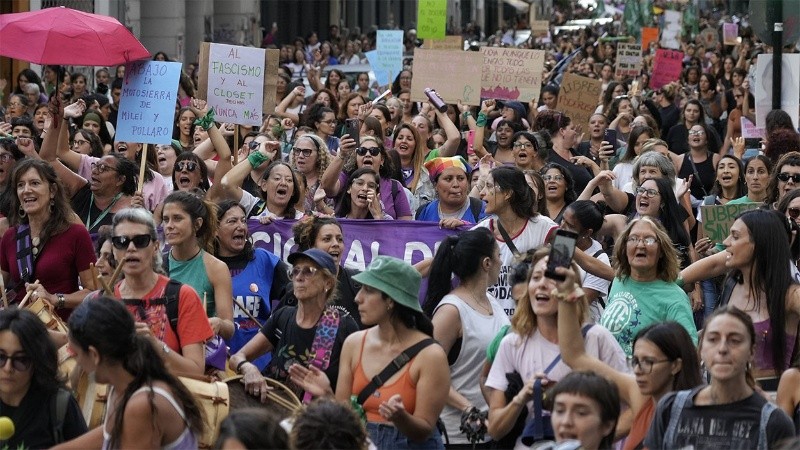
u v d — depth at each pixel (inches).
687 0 2255.2
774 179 552.4
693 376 329.7
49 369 329.7
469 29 2659.9
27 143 580.4
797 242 438.3
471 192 598.5
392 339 359.9
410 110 926.4
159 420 303.9
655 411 320.2
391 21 2856.8
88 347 305.6
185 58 2101.4
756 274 387.2
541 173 574.6
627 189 616.4
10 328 325.7
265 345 402.6
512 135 716.0
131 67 584.7
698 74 1366.9
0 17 593.3
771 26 736.3
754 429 307.6
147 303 365.4
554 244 331.3
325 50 1897.1
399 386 354.9
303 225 446.9
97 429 318.0
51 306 408.8
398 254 536.4
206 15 2149.4
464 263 398.6
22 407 328.8
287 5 2898.6
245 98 658.8
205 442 331.3
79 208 531.8
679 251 491.5
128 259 367.6
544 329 354.3
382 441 354.3
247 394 370.9
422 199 662.5
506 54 851.4
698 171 753.0
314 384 363.3
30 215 445.4
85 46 580.1
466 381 393.7
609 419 295.7
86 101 828.0
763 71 751.1
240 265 452.4
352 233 537.6
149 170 600.1
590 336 350.6
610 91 1067.9
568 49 1846.7
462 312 393.4
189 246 421.7
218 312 417.4
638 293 402.6
